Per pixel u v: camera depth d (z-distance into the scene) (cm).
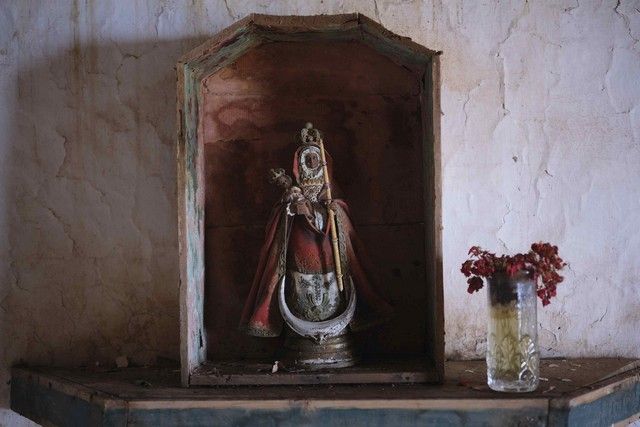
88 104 205
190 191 178
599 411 162
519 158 201
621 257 200
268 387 168
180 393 163
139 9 205
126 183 204
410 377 170
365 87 199
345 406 154
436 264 170
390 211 198
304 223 179
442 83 202
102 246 204
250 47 195
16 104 205
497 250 200
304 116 200
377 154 199
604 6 203
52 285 204
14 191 204
